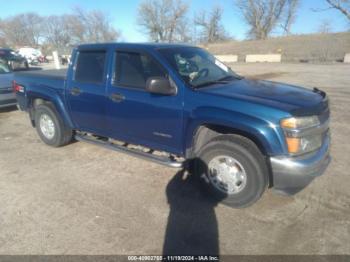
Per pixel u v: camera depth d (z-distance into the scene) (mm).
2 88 7520
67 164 4629
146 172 4309
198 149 3598
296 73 17016
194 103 3377
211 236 2967
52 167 4531
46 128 5305
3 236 2994
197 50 4352
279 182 3090
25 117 7660
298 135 2943
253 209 3387
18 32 76625
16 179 4172
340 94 9820
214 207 3451
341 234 2941
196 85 3559
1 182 4094
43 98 5113
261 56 30359
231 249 2797
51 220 3236
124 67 3980
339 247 2777
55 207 3477
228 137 3336
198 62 4047
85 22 63562
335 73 16547
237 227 3092
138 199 3617
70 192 3803
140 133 3980
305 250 2756
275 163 3014
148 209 3414
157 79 3393
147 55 3775
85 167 4512
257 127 2998
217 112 3207
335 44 35719
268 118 2977
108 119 4242
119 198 3645
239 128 3105
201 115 3295
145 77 3779
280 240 2887
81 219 3244
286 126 2934
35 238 2961
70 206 3492
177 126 3562
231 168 3361
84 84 4398
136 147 4773
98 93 4211
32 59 30641
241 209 3395
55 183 4039
